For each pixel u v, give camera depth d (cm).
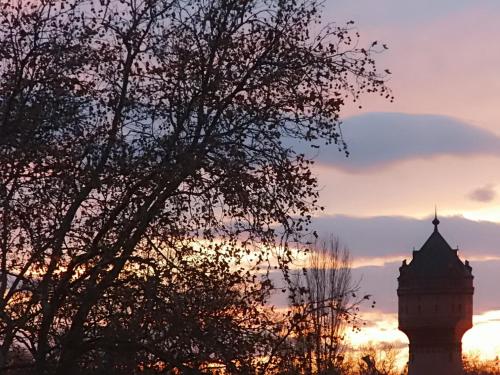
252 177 1856
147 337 1814
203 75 1905
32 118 1842
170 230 1862
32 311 1894
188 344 1775
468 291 10212
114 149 1859
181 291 1820
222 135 1878
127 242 1844
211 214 1866
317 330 1847
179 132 1886
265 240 1847
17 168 1841
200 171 1867
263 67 1914
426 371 10112
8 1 1878
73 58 1877
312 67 1897
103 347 1830
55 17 1905
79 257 1844
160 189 1834
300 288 1841
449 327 10069
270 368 1820
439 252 10425
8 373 1911
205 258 1853
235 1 1903
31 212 1859
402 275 10494
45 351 1861
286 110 1878
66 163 1858
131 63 1912
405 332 10300
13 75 1883
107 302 1873
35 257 1825
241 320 1823
